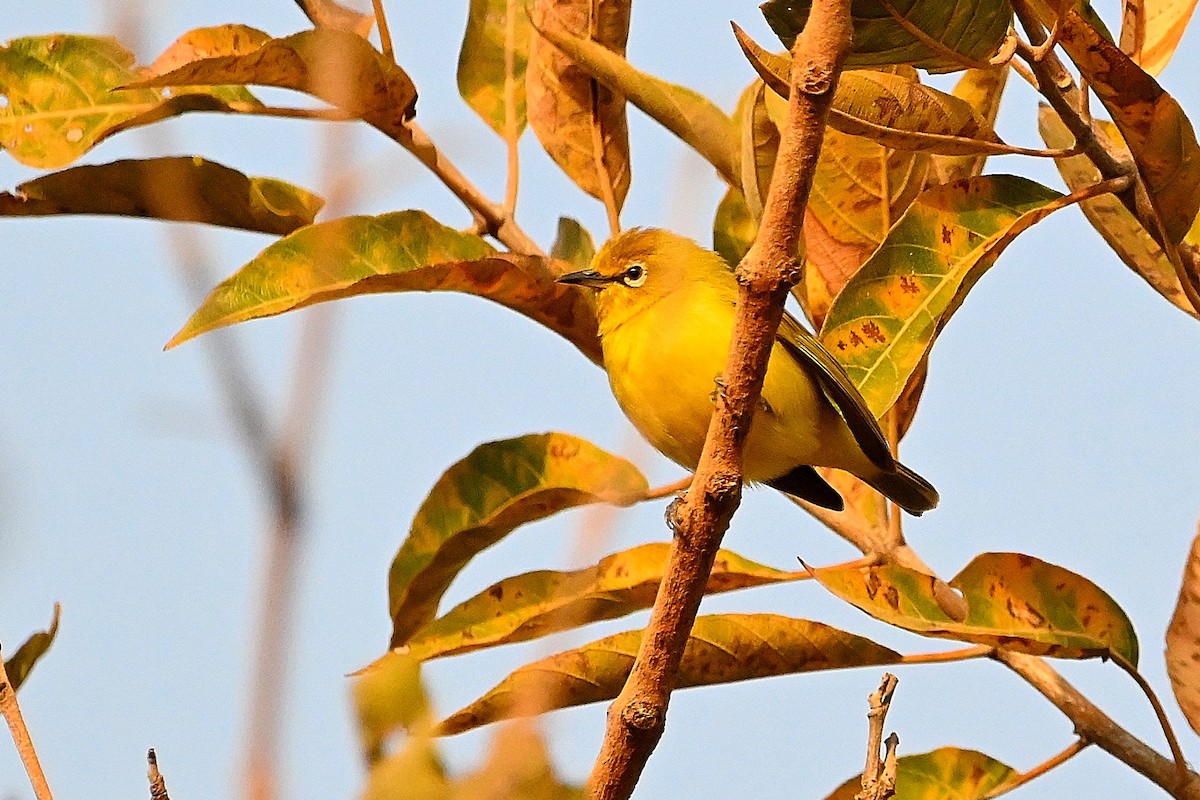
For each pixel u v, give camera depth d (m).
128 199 9.50
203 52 9.78
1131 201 8.14
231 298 8.29
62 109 9.71
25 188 9.38
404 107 9.12
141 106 9.87
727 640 8.57
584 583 3.94
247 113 9.50
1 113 9.58
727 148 9.29
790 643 8.59
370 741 3.12
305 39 8.38
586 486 9.45
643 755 6.41
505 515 9.49
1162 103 7.38
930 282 8.36
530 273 9.22
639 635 8.41
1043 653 8.23
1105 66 7.30
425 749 3.10
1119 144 10.17
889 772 6.00
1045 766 8.66
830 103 5.79
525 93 10.69
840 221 9.95
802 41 5.71
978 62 7.82
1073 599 8.30
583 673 8.41
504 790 3.18
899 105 7.81
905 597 8.38
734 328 6.33
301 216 9.76
